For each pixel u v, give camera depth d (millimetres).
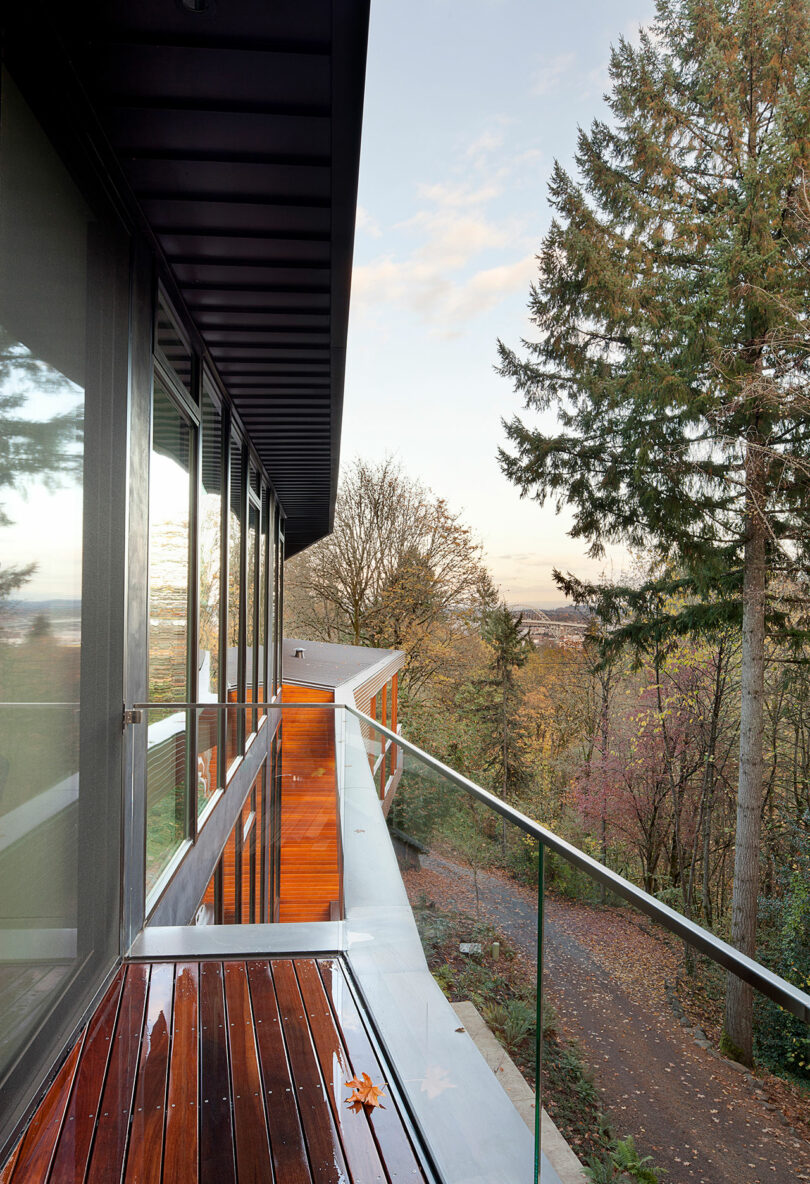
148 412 3496
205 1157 1940
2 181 1978
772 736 14531
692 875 16594
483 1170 1702
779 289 10195
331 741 3496
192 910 4191
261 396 6250
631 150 11938
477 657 25953
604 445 12211
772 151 10266
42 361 2287
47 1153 1941
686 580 11734
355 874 3168
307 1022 2600
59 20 2264
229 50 2402
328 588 26344
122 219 3125
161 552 3840
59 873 2418
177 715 3982
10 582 2049
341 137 2768
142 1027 2549
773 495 10633
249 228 3520
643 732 17906
